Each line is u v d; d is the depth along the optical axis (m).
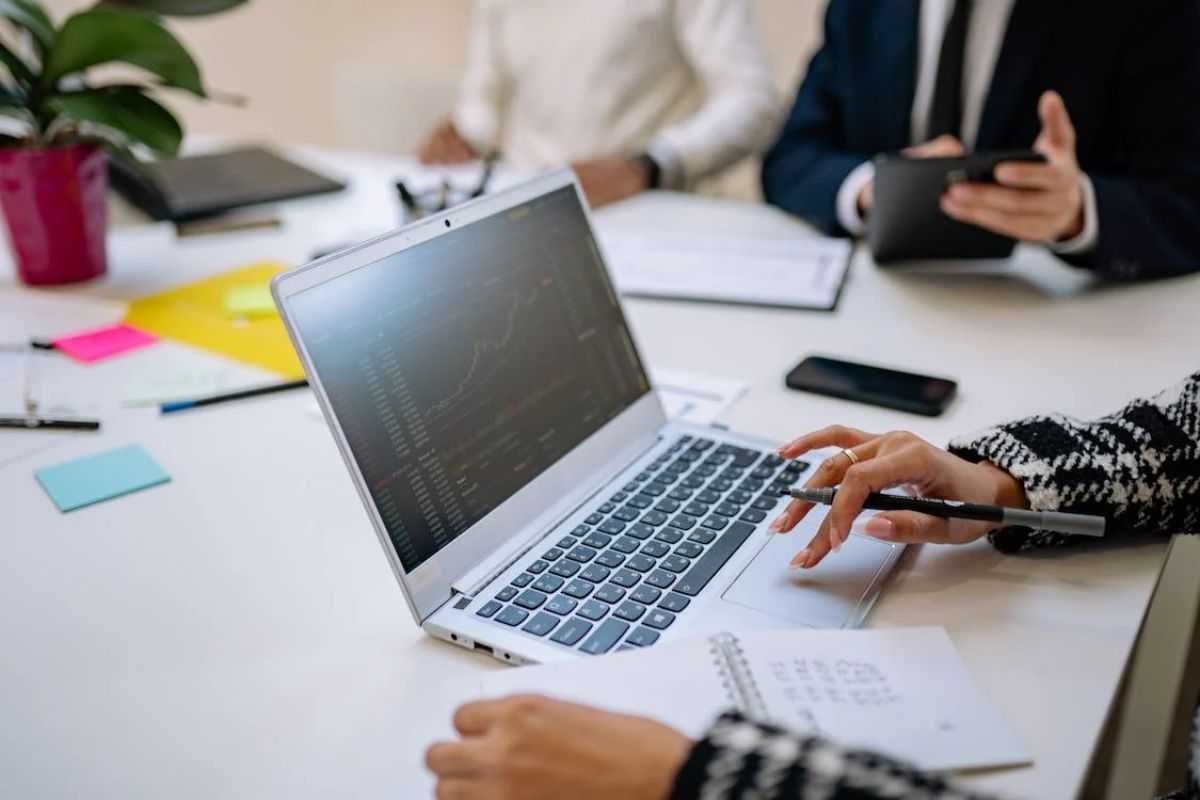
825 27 1.63
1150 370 0.95
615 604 0.61
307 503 0.76
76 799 0.50
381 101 2.34
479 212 0.75
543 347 0.76
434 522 0.63
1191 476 0.66
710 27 1.86
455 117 2.08
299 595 0.65
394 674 0.58
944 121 1.48
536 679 0.53
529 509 0.69
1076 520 0.62
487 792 0.44
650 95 1.97
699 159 1.71
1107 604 0.61
